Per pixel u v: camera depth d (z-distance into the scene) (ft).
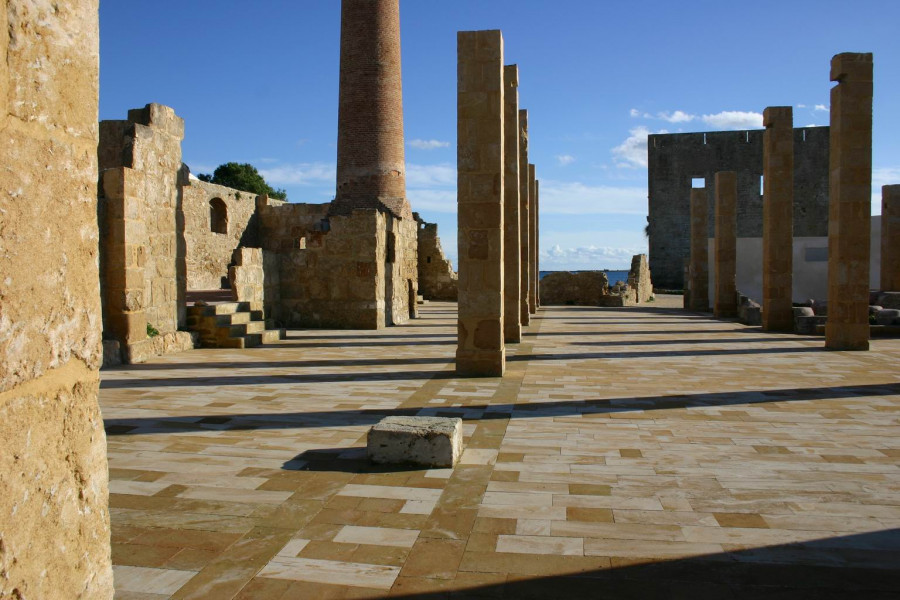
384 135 88.89
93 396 7.09
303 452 19.88
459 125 33.91
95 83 7.12
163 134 42.39
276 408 26.04
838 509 15.33
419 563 12.62
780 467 18.43
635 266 116.78
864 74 43.98
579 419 24.21
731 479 17.39
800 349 45.47
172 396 28.37
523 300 64.85
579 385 31.17
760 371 35.45
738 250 98.84
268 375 33.96
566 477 17.56
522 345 48.19
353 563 12.60
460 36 33.96
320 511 15.16
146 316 40.65
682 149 173.47
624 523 14.49
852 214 44.55
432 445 18.43
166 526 14.24
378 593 11.51
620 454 19.70
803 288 96.37
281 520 14.62
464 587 11.73
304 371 35.32
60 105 6.49
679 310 90.99
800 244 96.63
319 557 12.85
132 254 37.65
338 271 60.03
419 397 28.27
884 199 78.02
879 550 13.16
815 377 33.37
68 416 6.61
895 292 67.31
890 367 36.76
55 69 6.41
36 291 6.11
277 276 60.54
